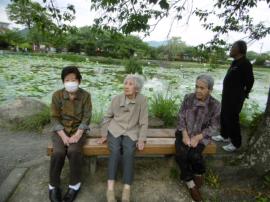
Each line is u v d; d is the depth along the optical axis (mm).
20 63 19656
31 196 2775
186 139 2883
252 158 3123
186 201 2818
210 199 2852
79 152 2727
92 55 33906
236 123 3814
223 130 3969
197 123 2926
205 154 3047
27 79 11539
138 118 2941
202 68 24984
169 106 5520
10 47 35812
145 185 3002
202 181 3035
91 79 12883
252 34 4762
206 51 4965
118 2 3863
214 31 4887
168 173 3217
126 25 3926
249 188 3021
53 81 11438
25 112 5262
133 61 17125
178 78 15758
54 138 2854
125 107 2883
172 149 2984
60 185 2951
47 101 7477
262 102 9586
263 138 3051
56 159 2676
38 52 34562
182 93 9719
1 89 8906
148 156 3457
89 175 3109
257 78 19594
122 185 2975
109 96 8297
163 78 15508
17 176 3070
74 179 2730
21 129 4953
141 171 3229
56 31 4066
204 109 2885
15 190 2855
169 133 3396
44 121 5129
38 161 3482
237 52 3707
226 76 3822
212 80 2842
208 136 2900
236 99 3713
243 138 4602
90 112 2980
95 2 4086
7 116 5113
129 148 2750
